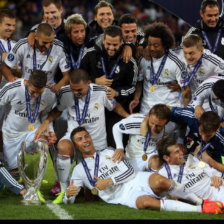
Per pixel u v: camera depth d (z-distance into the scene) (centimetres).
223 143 711
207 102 780
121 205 676
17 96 746
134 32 852
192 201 679
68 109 772
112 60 803
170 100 813
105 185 682
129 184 696
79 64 839
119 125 744
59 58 816
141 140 744
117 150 717
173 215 606
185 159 701
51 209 631
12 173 790
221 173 693
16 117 763
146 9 2039
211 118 666
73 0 2138
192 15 910
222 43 870
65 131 845
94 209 639
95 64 805
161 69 803
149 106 821
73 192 668
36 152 704
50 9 883
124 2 2080
